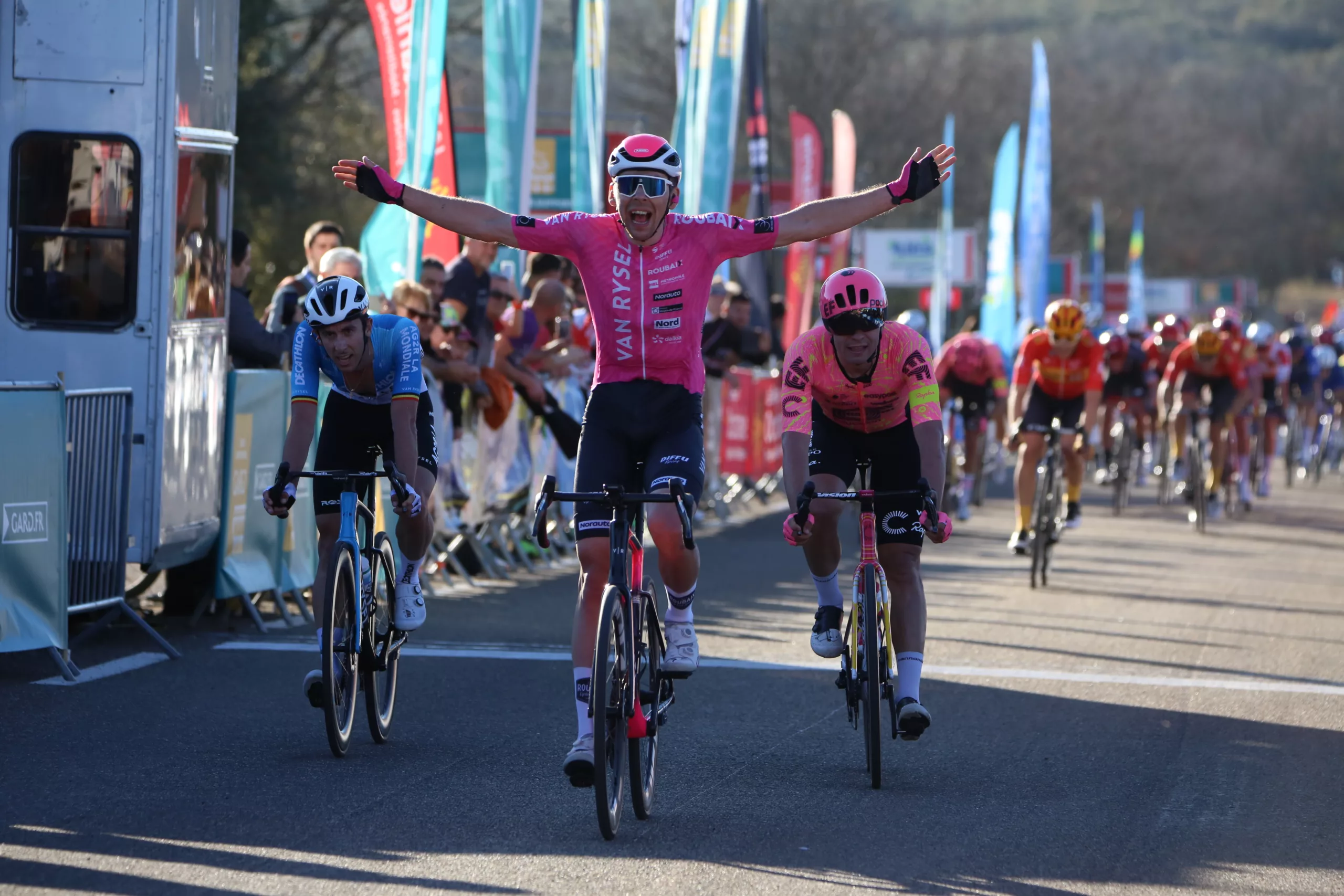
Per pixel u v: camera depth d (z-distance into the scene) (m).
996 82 164.38
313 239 26.77
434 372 27.02
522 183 32.00
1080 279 159.12
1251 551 38.62
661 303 13.84
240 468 23.64
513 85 31.81
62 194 21.92
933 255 116.25
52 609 19.09
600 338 14.02
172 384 21.97
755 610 26.59
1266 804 14.26
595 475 13.80
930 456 15.05
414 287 25.70
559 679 19.89
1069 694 19.48
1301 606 28.41
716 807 13.88
